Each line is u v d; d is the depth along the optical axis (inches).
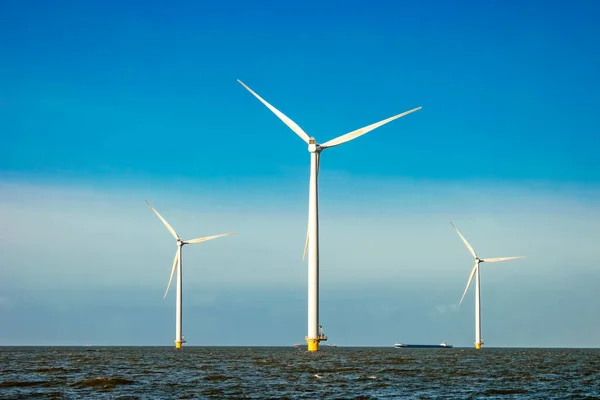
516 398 2237.9
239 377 2928.2
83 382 2623.0
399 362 4473.4
